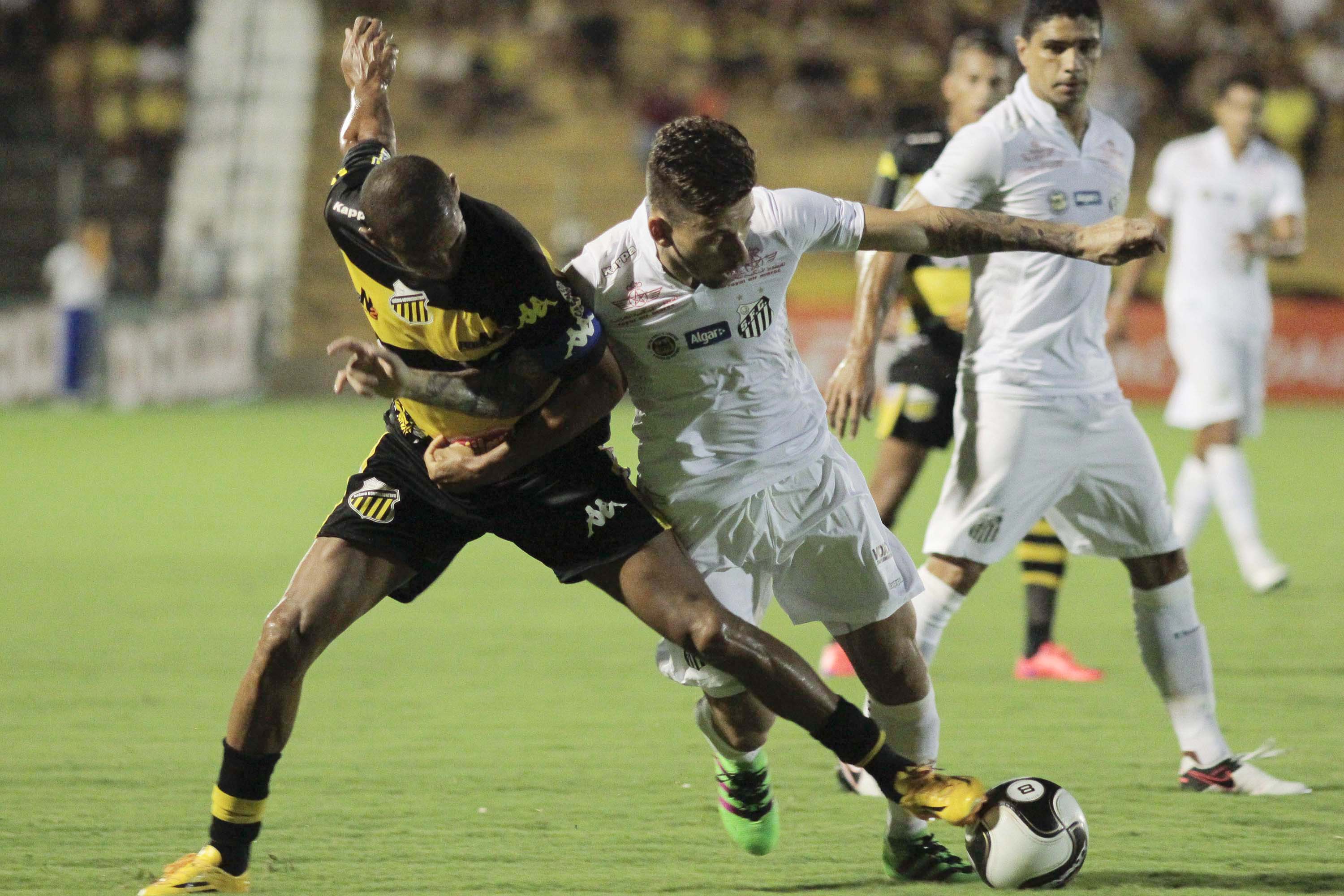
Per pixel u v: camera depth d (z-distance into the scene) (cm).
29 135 8350
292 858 1352
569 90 8675
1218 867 1306
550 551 1273
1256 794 1554
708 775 1644
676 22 8850
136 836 1418
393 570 1288
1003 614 2714
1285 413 6950
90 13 8656
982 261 1603
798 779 1650
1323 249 8106
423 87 8575
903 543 3503
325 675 2195
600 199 8306
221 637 2458
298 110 8538
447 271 1165
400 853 1368
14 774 1645
